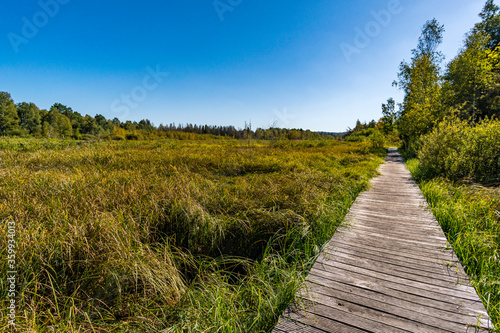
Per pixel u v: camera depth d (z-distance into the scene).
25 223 3.32
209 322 2.22
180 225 4.17
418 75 17.58
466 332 1.84
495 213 3.91
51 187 4.81
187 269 3.53
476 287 2.41
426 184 6.41
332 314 2.08
